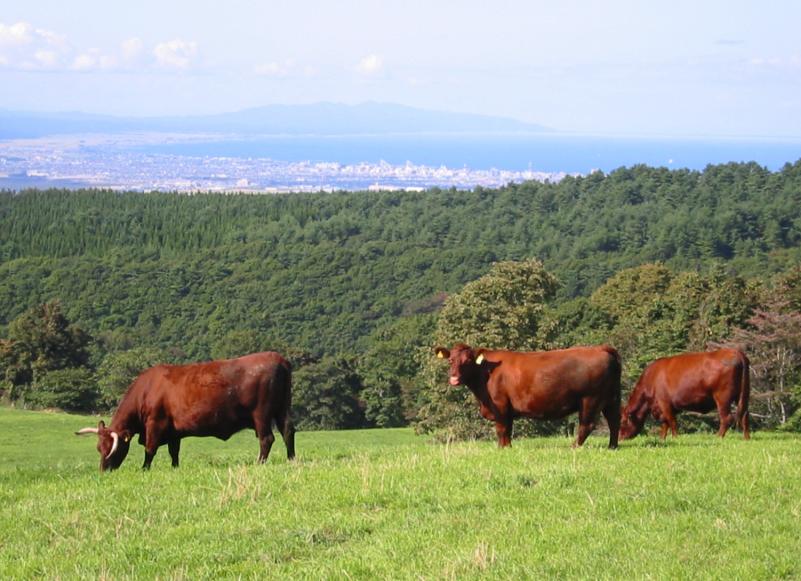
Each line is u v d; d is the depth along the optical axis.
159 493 12.58
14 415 59.50
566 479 11.88
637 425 19.75
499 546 9.27
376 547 9.45
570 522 9.98
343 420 76.56
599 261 116.44
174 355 91.31
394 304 105.44
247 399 15.20
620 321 59.25
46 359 76.62
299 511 10.95
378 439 51.22
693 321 45.88
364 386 78.56
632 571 8.38
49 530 11.01
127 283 109.12
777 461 13.21
